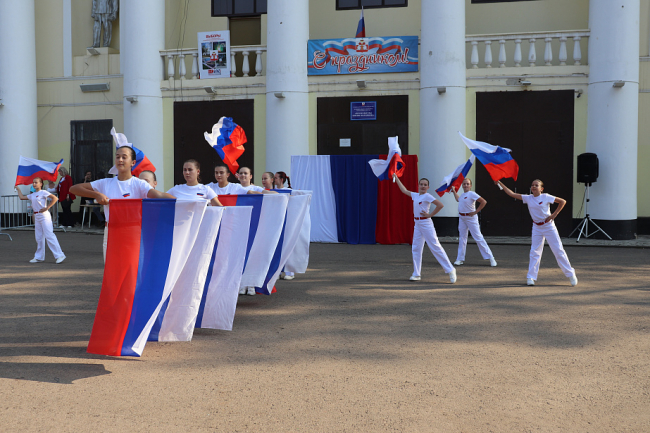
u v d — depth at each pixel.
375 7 18.59
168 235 5.27
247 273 7.32
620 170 14.98
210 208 5.58
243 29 19.84
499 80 16.00
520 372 4.78
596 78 15.19
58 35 20.02
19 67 19.22
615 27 14.85
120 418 3.84
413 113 16.50
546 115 15.84
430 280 9.48
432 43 15.64
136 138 17.78
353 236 15.25
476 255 12.76
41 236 11.52
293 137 16.69
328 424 3.73
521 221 16.12
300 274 10.16
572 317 6.77
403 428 3.67
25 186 19.25
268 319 6.73
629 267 10.77
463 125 15.86
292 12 16.55
